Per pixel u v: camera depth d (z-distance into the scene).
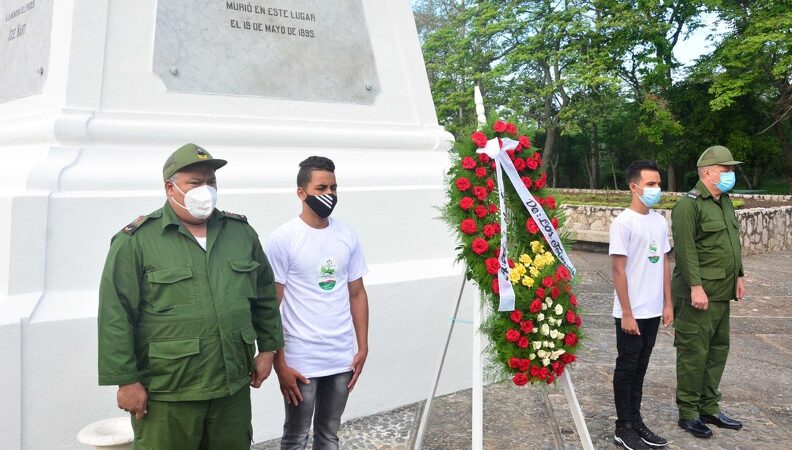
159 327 2.34
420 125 5.48
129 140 3.91
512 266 3.34
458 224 3.38
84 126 3.75
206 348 2.36
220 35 4.37
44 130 3.72
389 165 5.09
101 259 3.61
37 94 4.15
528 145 3.53
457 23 26.67
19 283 3.34
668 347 6.29
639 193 3.85
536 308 3.29
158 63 4.09
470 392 4.98
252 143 4.40
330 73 4.93
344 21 5.07
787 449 3.88
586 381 5.14
